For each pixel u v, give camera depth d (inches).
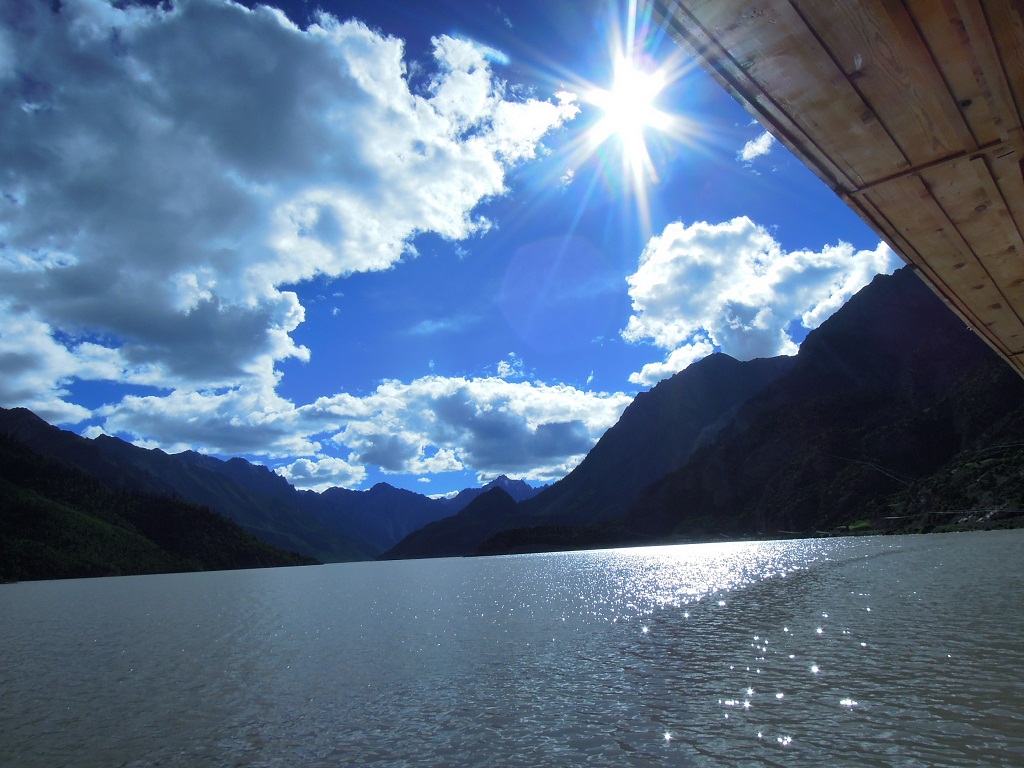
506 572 4744.1
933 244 278.4
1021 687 724.7
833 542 5255.9
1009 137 205.2
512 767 632.4
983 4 156.7
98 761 748.6
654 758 618.8
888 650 965.8
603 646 1226.6
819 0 159.6
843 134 209.9
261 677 1163.3
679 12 174.9
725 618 1472.7
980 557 2471.7
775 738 635.5
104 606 3139.8
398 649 1373.0
